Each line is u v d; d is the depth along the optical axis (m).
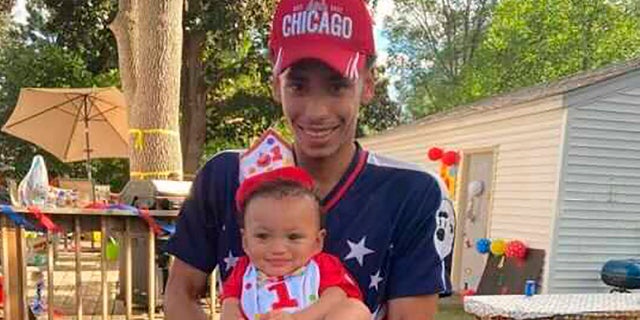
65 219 5.78
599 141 9.23
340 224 1.68
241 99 21.05
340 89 1.61
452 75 33.75
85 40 18.67
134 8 8.84
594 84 9.10
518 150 10.12
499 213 10.49
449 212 1.76
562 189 9.12
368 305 1.67
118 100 9.12
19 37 23.39
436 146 12.71
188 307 1.77
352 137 1.69
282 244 1.63
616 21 27.03
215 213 1.78
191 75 20.48
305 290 1.61
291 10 1.63
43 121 9.44
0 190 6.60
